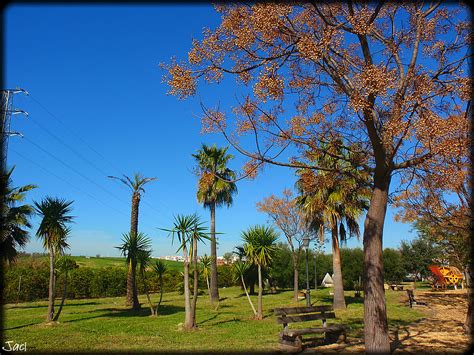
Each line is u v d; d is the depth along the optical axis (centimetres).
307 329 1023
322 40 788
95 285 3572
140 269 2125
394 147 843
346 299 2850
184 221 1510
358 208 2108
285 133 889
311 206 2255
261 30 815
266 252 1855
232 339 1165
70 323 1620
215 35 873
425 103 750
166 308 2397
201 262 2969
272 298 3269
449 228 1349
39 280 3183
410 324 1462
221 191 3234
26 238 1834
